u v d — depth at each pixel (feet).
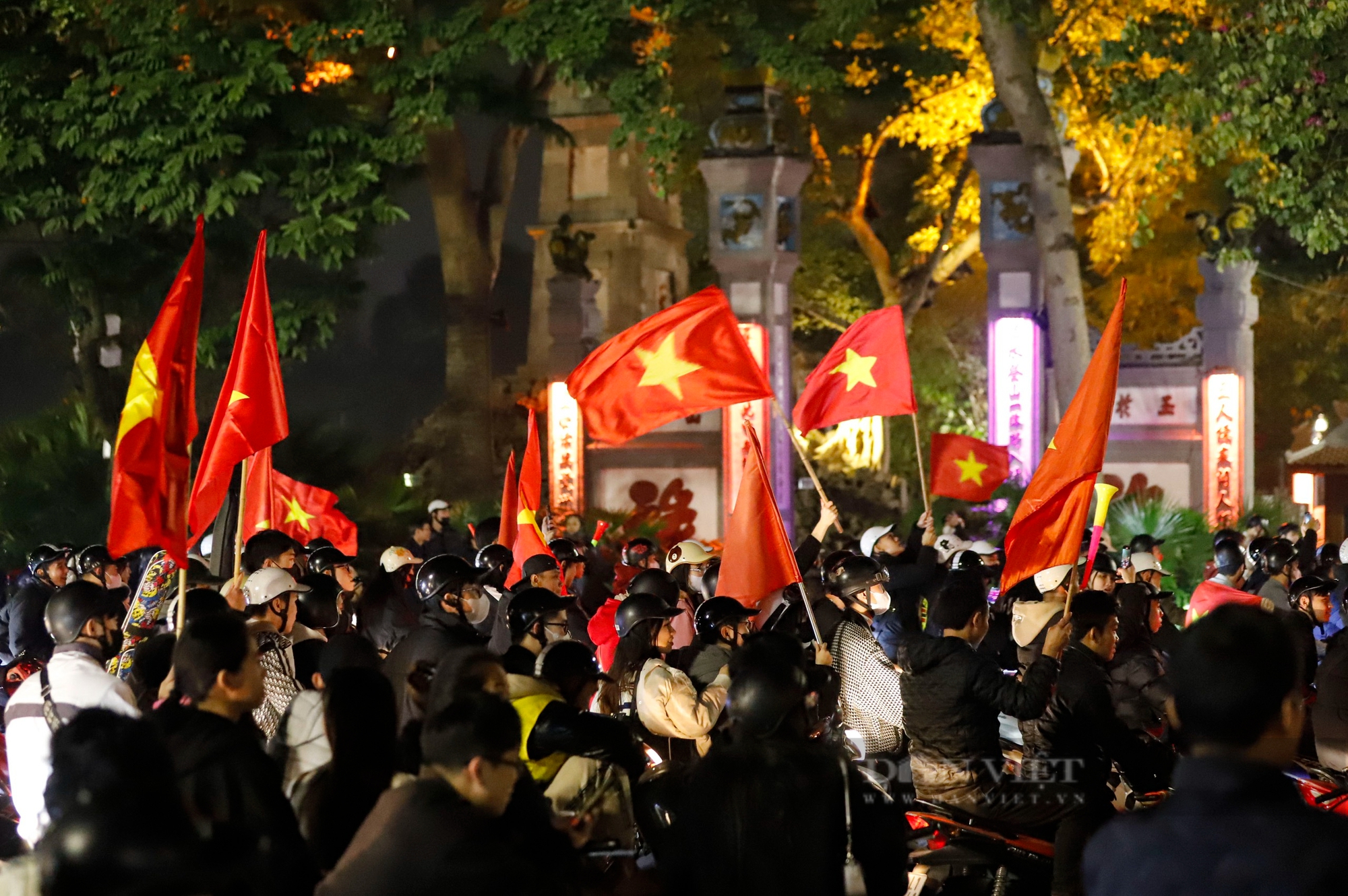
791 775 15.40
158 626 26.40
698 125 79.10
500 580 32.27
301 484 42.32
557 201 118.62
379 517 73.41
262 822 13.71
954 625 21.65
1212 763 9.78
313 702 17.29
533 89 89.81
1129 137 77.20
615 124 116.16
